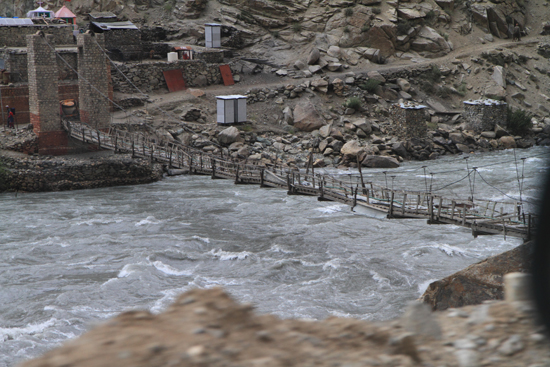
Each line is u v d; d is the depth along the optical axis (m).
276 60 60.31
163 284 19.91
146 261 21.98
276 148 45.62
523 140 52.25
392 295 18.28
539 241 3.88
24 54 44.53
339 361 3.42
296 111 50.38
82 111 42.94
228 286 19.67
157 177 39.41
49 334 15.61
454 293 9.81
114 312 17.27
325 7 64.25
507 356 3.72
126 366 2.92
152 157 32.97
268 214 29.59
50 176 36.28
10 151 38.97
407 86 57.31
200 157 30.84
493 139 51.59
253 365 3.11
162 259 22.48
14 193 35.50
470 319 4.34
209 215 29.53
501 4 71.19
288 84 54.44
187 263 22.33
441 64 61.75
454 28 67.94
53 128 40.44
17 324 16.44
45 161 37.34
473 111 52.97
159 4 66.00
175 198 33.59
